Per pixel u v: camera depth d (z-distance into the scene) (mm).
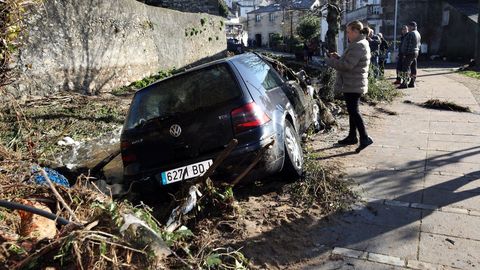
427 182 4516
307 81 7500
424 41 30922
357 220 3758
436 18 30484
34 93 9633
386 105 9336
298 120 5688
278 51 45062
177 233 3180
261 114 4258
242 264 3131
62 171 5758
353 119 5859
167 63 16859
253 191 4527
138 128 4410
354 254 3221
